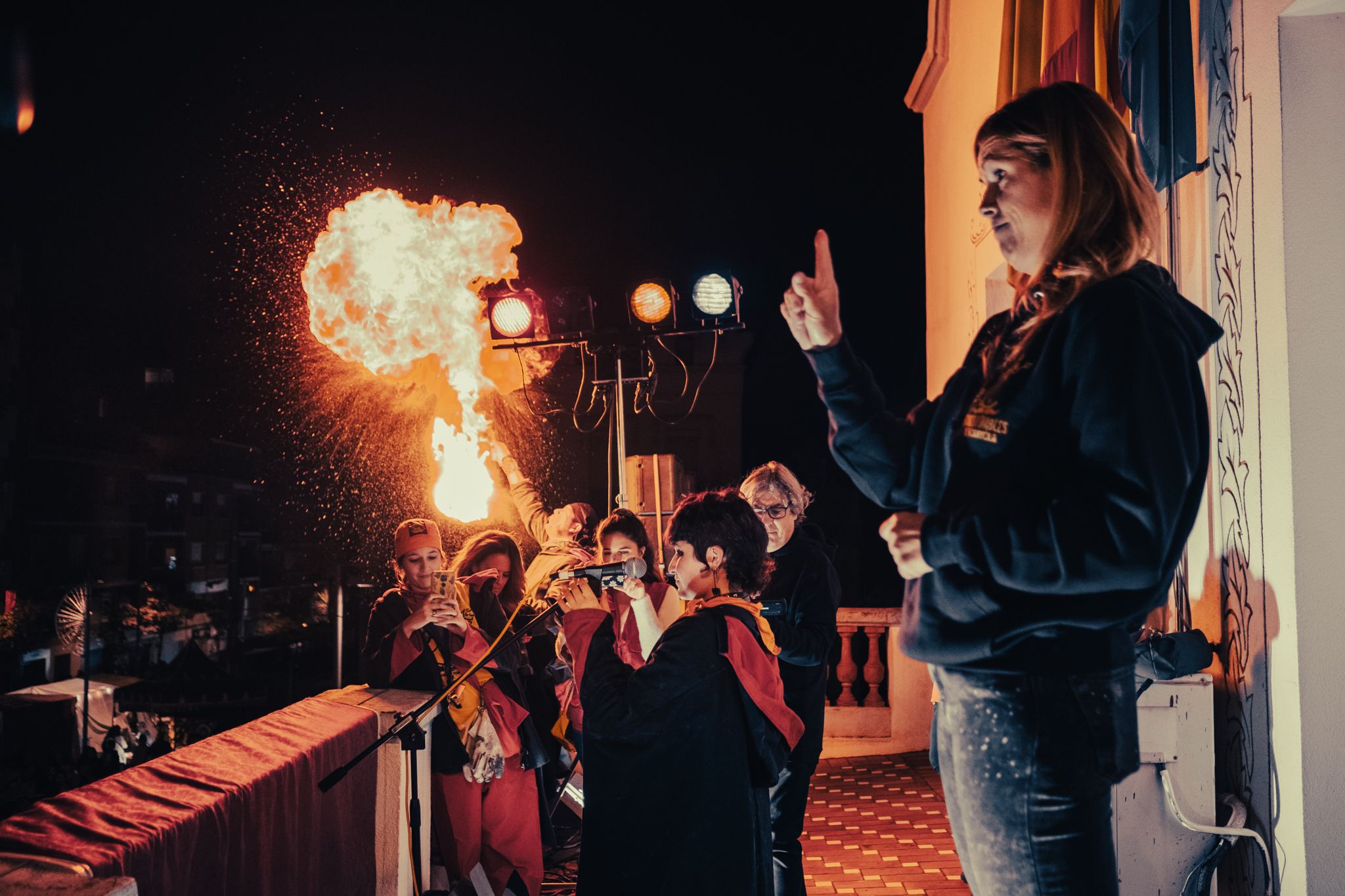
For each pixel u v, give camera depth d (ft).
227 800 7.31
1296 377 9.82
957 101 24.91
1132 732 4.94
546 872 16.26
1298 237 9.95
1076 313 4.83
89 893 5.05
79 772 100.37
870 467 6.18
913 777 23.91
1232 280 10.94
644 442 64.18
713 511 9.57
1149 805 10.41
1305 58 10.09
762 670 9.09
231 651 180.65
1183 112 11.66
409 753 11.14
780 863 12.23
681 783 8.62
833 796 22.11
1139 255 5.05
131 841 6.09
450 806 13.08
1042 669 4.82
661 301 18.56
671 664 8.65
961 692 5.08
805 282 6.08
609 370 19.27
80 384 167.94
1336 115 10.03
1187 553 12.00
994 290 22.22
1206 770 10.44
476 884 13.61
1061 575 4.47
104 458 171.12
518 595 15.87
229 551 187.42
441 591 12.72
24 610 163.12
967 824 5.12
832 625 12.50
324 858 9.37
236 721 143.95
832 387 6.21
